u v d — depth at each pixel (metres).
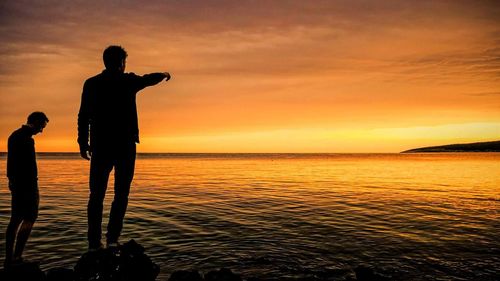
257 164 55.97
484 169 37.62
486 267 5.30
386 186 18.00
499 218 9.13
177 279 4.11
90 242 4.61
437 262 5.51
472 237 7.09
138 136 4.87
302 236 7.04
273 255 5.72
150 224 7.91
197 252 5.80
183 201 11.73
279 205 11.07
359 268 4.84
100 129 4.56
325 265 5.30
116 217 4.78
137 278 4.25
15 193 4.52
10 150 4.57
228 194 13.91
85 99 4.54
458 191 15.68
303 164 56.81
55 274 4.01
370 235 7.17
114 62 4.66
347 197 13.26
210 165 50.62
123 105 4.66
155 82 4.85
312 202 11.81
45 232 6.90
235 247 6.14
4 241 6.12
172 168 39.47
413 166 46.69
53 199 11.91
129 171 4.78
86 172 28.52
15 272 4.02
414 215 9.48
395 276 4.91
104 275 4.09
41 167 38.38
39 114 4.80
